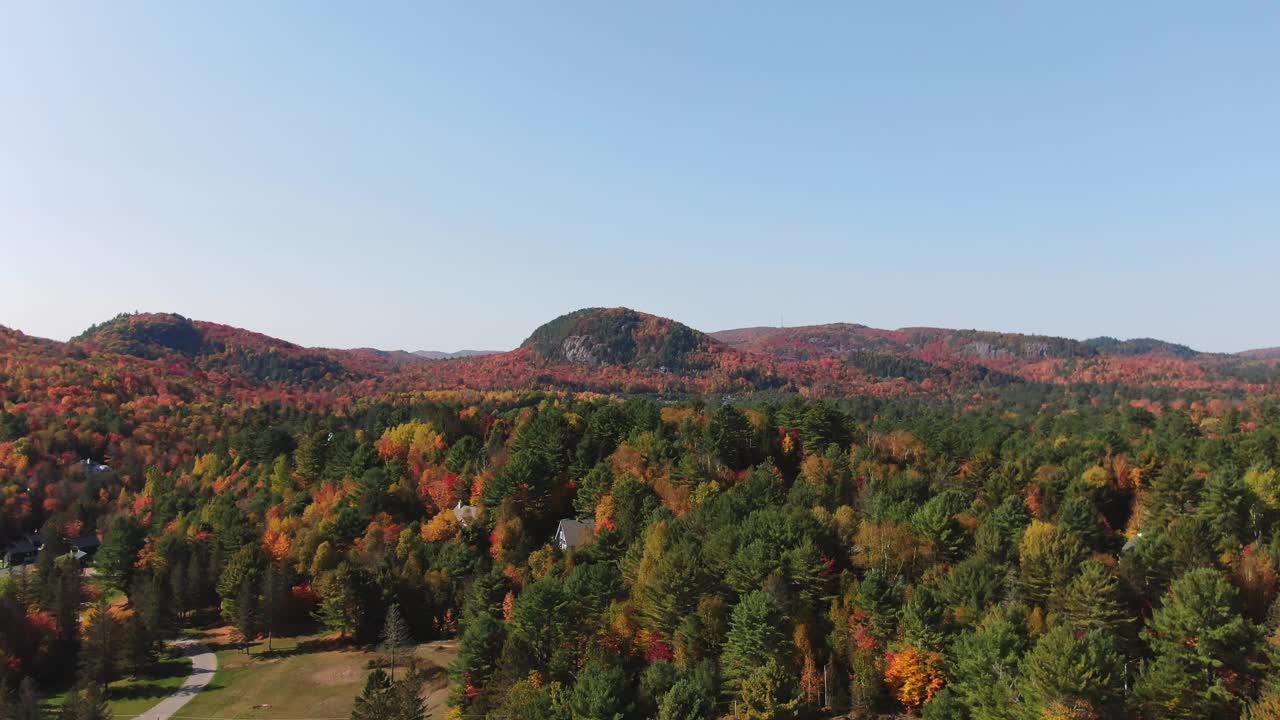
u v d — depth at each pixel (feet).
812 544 221.66
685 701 176.04
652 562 232.53
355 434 449.48
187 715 221.25
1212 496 241.55
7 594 272.10
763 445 351.87
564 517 332.39
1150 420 503.20
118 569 330.75
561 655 201.16
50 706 232.73
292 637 283.18
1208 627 168.25
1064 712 152.05
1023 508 249.75
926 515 241.76
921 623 187.21
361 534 316.60
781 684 182.80
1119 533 280.31
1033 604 204.85
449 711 209.67
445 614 272.51
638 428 367.86
